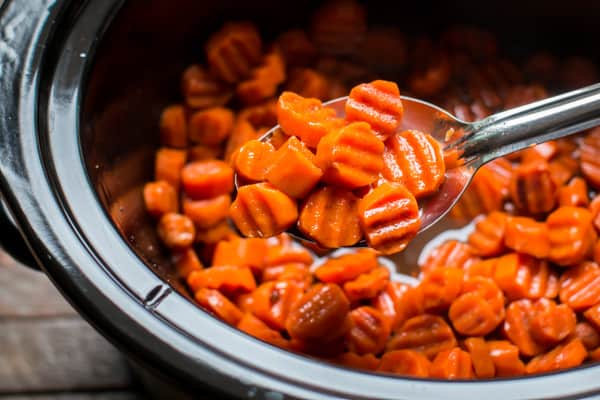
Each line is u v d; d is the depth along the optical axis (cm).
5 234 47
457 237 59
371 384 42
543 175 58
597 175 60
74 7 50
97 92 51
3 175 46
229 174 58
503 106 63
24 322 63
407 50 64
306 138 49
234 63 61
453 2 62
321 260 58
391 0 62
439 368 52
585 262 57
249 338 43
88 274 44
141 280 44
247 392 42
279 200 48
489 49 64
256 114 61
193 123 60
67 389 62
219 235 58
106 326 43
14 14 49
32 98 48
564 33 62
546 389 42
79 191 46
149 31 55
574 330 55
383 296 56
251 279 56
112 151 54
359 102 49
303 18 63
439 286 55
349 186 48
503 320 55
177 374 42
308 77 62
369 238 47
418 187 49
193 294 56
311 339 53
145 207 57
